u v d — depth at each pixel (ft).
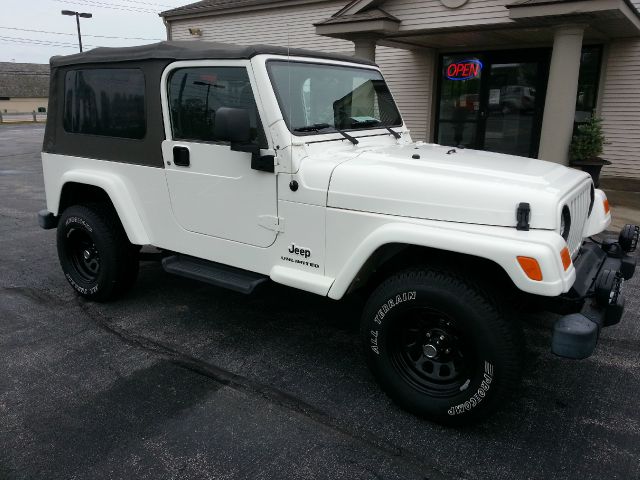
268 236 10.36
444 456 8.21
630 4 23.12
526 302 8.95
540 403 9.68
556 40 24.18
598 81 30.60
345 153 10.37
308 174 9.62
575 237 9.73
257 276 10.93
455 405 8.56
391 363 9.17
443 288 8.27
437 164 9.53
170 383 10.20
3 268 16.83
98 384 10.14
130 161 12.24
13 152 53.98
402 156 10.19
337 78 11.49
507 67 33.73
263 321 13.03
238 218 10.68
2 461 7.98
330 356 11.32
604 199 11.58
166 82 11.18
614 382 10.37
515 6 23.24
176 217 11.74
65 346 11.65
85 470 7.82
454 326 8.46
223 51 10.18
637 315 13.28
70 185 13.78
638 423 9.07
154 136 11.62
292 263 10.19
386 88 13.14
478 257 8.55
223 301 14.24
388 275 9.98
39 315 13.26
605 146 31.30
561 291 7.58
